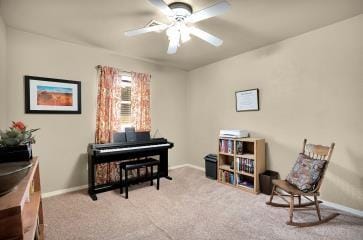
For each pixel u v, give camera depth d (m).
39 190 1.83
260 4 1.92
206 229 1.94
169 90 4.16
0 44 2.15
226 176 3.26
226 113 3.66
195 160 4.30
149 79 3.77
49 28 2.46
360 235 1.81
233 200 2.61
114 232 1.89
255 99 3.16
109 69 3.22
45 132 2.73
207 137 4.04
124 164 2.88
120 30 2.49
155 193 2.86
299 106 2.66
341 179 2.30
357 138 2.19
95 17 2.17
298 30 2.51
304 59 2.60
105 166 3.14
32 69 2.62
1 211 0.81
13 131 1.55
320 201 2.42
